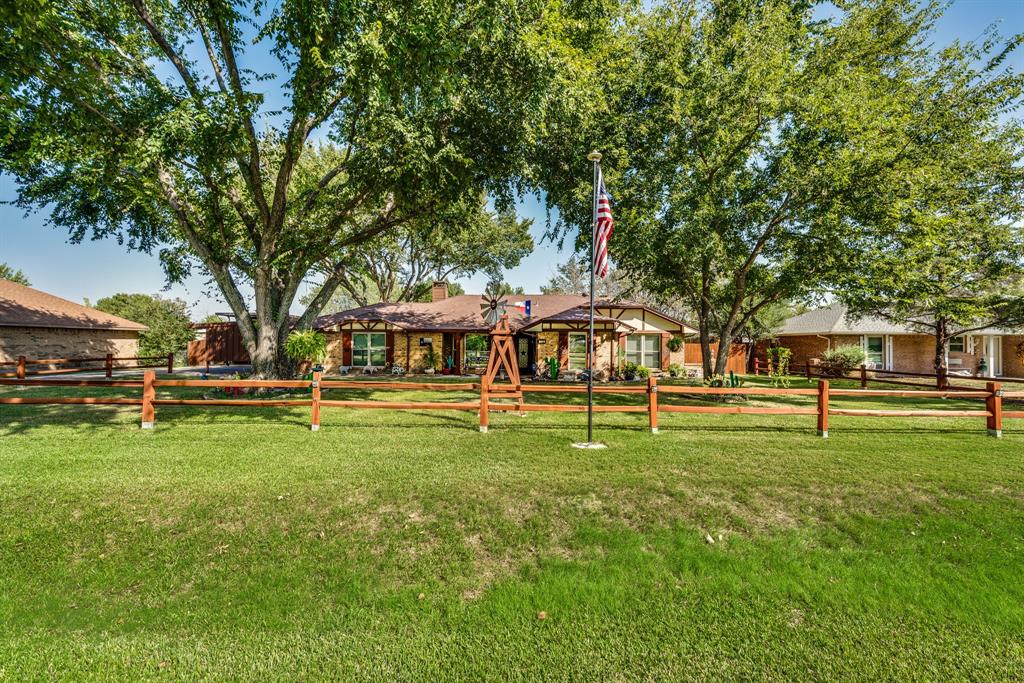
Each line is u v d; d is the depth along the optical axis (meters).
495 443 7.48
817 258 12.12
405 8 9.15
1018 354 21.14
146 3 11.12
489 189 14.02
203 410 10.43
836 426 9.25
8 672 2.97
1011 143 12.84
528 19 10.47
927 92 12.23
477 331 23.17
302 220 13.93
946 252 13.27
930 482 5.80
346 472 5.93
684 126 12.44
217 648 3.23
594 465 6.32
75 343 24.30
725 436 8.16
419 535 4.60
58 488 5.31
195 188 14.03
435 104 10.05
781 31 12.15
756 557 4.38
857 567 4.25
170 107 10.19
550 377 21.45
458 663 3.12
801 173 11.77
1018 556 4.42
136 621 3.48
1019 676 3.08
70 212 14.55
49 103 8.85
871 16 12.52
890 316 16.39
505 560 4.31
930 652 3.29
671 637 3.40
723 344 14.89
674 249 11.61
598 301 22.64
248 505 5.02
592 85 12.25
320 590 3.86
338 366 23.28
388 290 34.88
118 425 8.55
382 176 11.64
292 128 11.30
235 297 13.77
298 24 8.91
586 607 3.69
